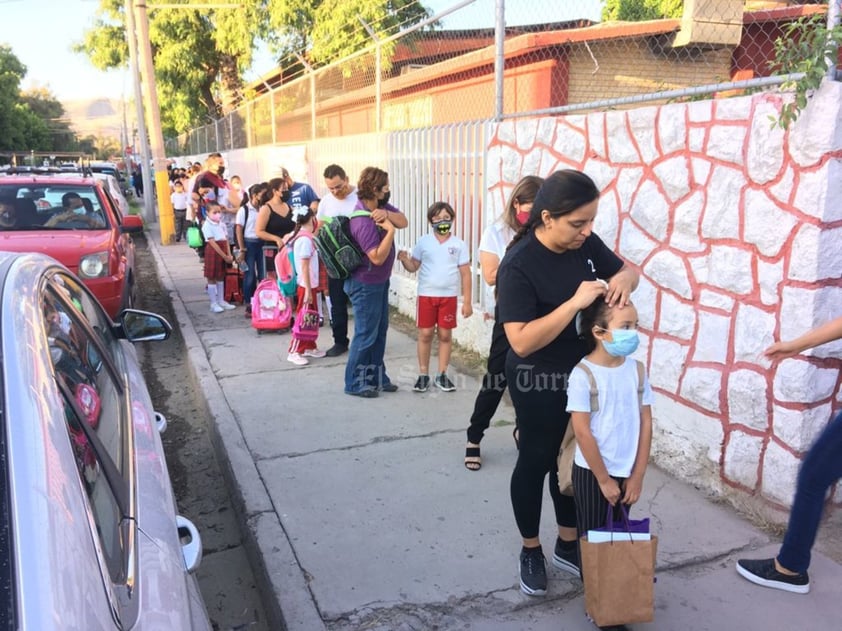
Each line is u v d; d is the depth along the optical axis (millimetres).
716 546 3432
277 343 7324
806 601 3029
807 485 2939
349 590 3148
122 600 1512
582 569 2656
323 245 5230
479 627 2920
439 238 5375
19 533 1328
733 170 3621
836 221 3215
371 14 16500
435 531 3629
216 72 29578
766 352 2914
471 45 9656
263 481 4195
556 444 2896
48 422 1605
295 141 13883
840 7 3125
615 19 9453
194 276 11680
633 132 4301
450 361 6461
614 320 2545
